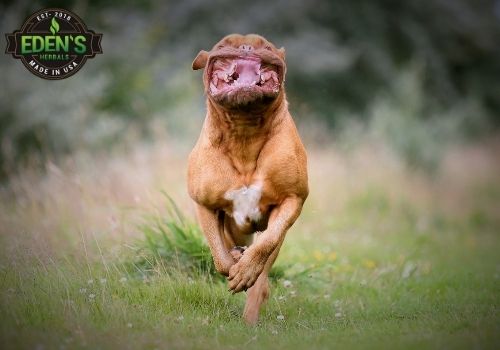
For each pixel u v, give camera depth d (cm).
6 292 891
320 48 3812
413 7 4503
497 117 5259
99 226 1301
